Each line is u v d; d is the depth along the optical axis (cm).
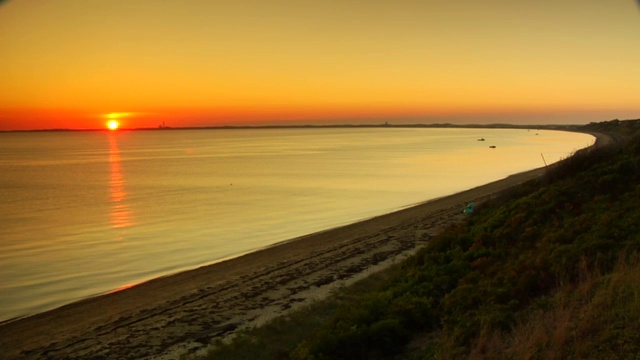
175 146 19162
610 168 1594
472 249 1344
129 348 1269
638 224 1052
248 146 18088
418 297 1057
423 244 2212
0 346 1359
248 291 1702
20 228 3425
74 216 3931
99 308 1680
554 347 615
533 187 1906
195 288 1825
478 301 922
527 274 941
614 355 565
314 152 13238
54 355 1265
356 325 928
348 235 2688
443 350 761
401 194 4881
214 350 1135
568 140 17925
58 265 2409
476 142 18538
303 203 4425
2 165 9588
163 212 4088
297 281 1781
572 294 779
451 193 4831
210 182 6362
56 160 11125
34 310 1736
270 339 1145
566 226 1212
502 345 690
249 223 3503
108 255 2616
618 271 783
